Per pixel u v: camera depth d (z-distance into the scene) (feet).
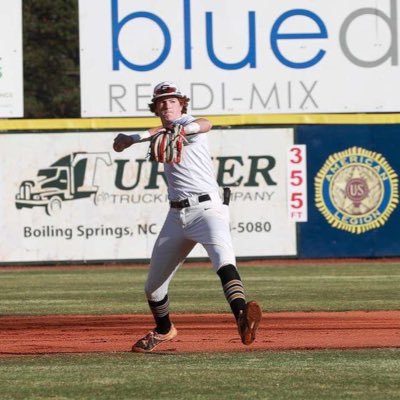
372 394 58.34
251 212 203.10
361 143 204.13
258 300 130.41
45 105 331.36
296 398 57.11
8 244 200.85
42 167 201.05
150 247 202.49
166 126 73.46
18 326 104.73
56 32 335.06
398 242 205.05
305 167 203.62
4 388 61.41
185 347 83.30
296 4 203.10
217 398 57.21
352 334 93.04
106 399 57.47
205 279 167.32
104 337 93.50
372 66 204.74
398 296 135.03
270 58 203.21
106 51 201.46
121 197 201.77
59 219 201.57
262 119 203.10
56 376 65.77
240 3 202.49
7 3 199.41
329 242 204.33
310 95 203.92
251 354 76.64
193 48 202.28
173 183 72.64
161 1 201.57
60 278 172.86
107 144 201.57
